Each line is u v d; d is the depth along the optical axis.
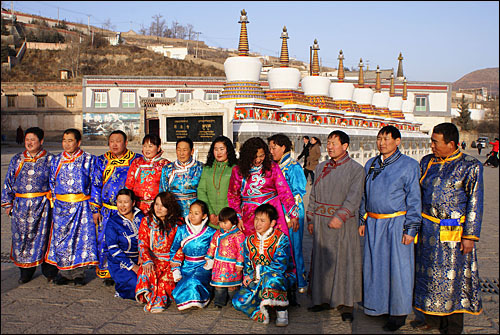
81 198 6.12
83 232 6.11
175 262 5.46
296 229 5.43
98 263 6.14
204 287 5.25
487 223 9.72
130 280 5.46
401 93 44.03
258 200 5.32
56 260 6.07
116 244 5.64
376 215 4.71
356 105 19.98
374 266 4.65
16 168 6.20
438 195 4.41
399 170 4.61
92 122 44.88
